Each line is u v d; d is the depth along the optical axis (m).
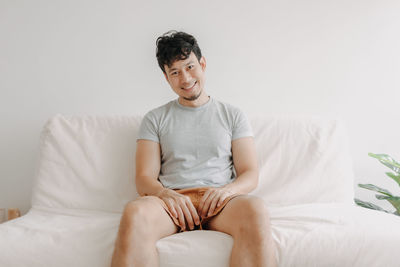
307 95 1.98
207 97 1.50
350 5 1.95
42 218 1.37
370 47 1.96
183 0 1.95
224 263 0.99
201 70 1.42
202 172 1.38
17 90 1.95
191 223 1.16
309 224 1.14
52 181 1.56
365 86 1.97
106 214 1.46
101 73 1.97
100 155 1.60
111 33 1.95
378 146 1.99
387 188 1.98
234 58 1.97
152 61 1.96
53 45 1.95
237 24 1.96
